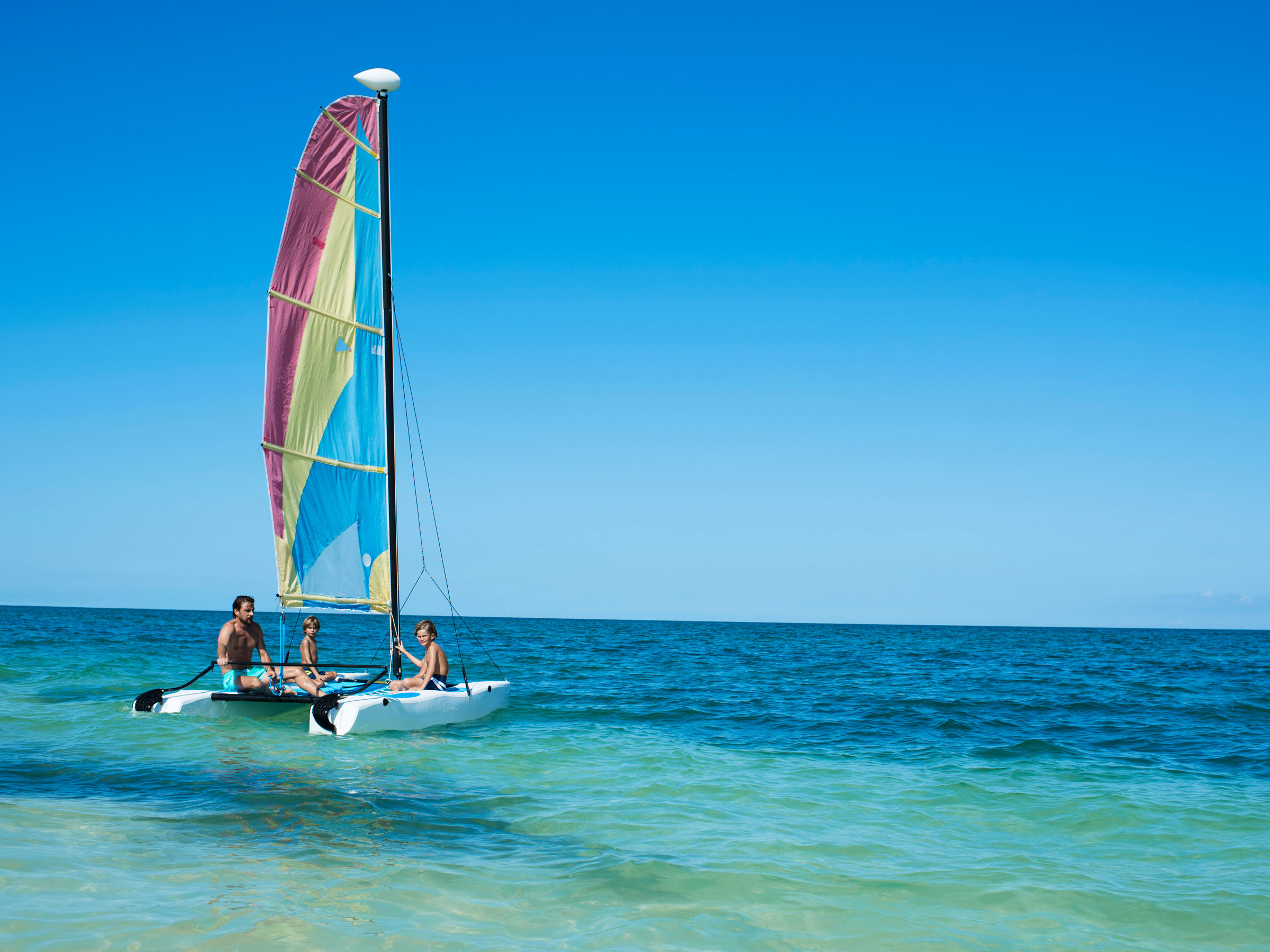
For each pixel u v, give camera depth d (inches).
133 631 2086.6
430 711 518.3
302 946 189.6
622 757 452.1
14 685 743.1
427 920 210.4
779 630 4891.7
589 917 219.0
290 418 518.9
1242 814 356.5
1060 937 221.0
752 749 497.7
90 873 231.8
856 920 226.2
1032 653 1996.8
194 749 429.4
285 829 286.8
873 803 366.0
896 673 1180.5
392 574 569.6
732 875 259.0
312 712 470.9
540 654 1466.5
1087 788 403.5
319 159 530.6
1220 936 224.2
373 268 567.2
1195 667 1470.2
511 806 337.4
